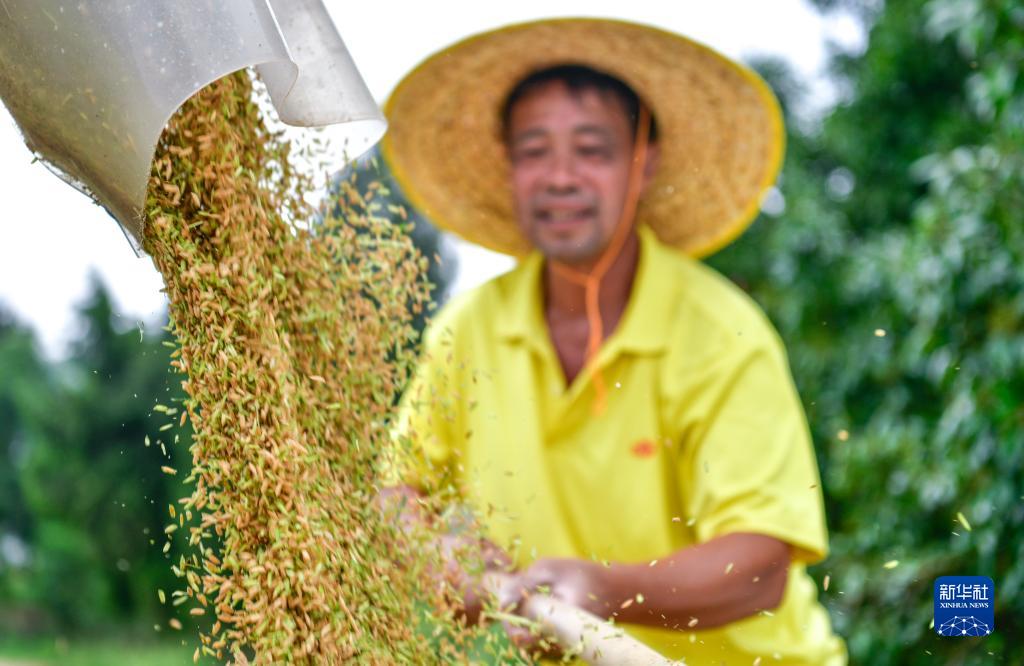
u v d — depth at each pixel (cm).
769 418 260
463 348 287
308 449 195
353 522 202
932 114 820
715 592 239
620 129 281
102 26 183
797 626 274
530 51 288
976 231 464
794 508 252
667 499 274
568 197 276
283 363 194
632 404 270
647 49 282
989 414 437
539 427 275
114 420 1536
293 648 186
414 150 313
